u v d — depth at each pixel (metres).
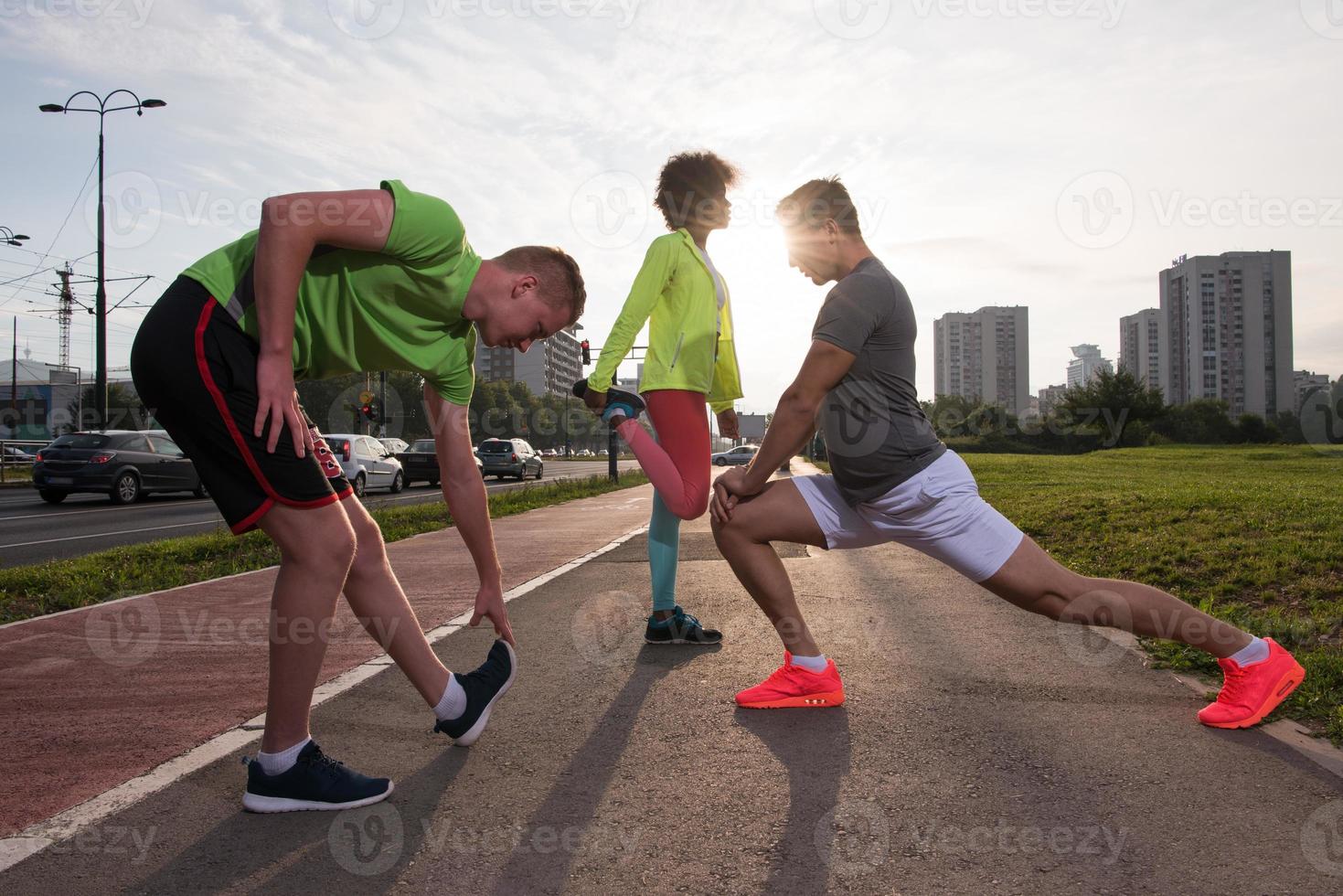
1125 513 8.72
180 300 2.10
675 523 4.15
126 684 3.55
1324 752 2.60
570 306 2.44
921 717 2.99
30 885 1.87
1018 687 3.34
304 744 2.27
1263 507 8.48
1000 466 23.58
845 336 2.67
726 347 3.80
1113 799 2.29
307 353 2.26
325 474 2.24
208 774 2.53
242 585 6.34
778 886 1.87
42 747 2.76
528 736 2.85
